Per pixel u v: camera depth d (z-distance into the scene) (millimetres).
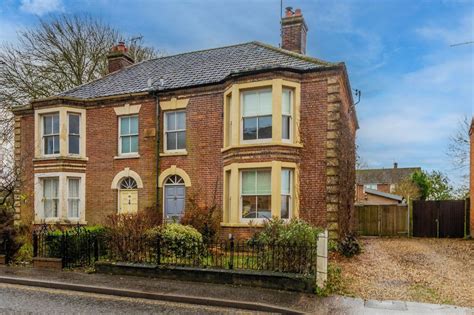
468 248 15414
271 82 13391
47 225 15484
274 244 8867
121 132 16891
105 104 17031
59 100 16734
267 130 13594
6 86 24156
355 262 11609
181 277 9195
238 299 7598
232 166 13852
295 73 13617
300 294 7965
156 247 9906
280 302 7418
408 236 21297
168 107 15914
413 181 34562
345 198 14188
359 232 21109
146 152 16156
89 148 17156
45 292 8508
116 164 16656
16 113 18406
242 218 13766
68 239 10734
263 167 13367
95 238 10977
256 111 13789
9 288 8883
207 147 15062
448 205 20750
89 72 27359
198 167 15156
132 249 10102
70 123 17125
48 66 25531
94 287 8539
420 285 8805
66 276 9594
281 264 8695
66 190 16625
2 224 11703
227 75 14484
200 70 16812
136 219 11086
